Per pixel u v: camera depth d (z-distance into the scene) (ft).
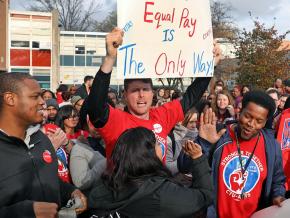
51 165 9.00
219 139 10.92
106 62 9.85
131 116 10.85
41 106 8.75
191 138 15.28
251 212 10.68
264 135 10.91
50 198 8.82
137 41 10.86
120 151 7.90
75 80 138.72
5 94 8.39
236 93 34.86
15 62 125.90
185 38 11.53
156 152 8.19
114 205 7.70
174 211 7.57
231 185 10.70
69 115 15.46
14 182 8.19
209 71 12.00
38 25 127.13
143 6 10.84
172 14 11.29
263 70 64.23
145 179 7.73
